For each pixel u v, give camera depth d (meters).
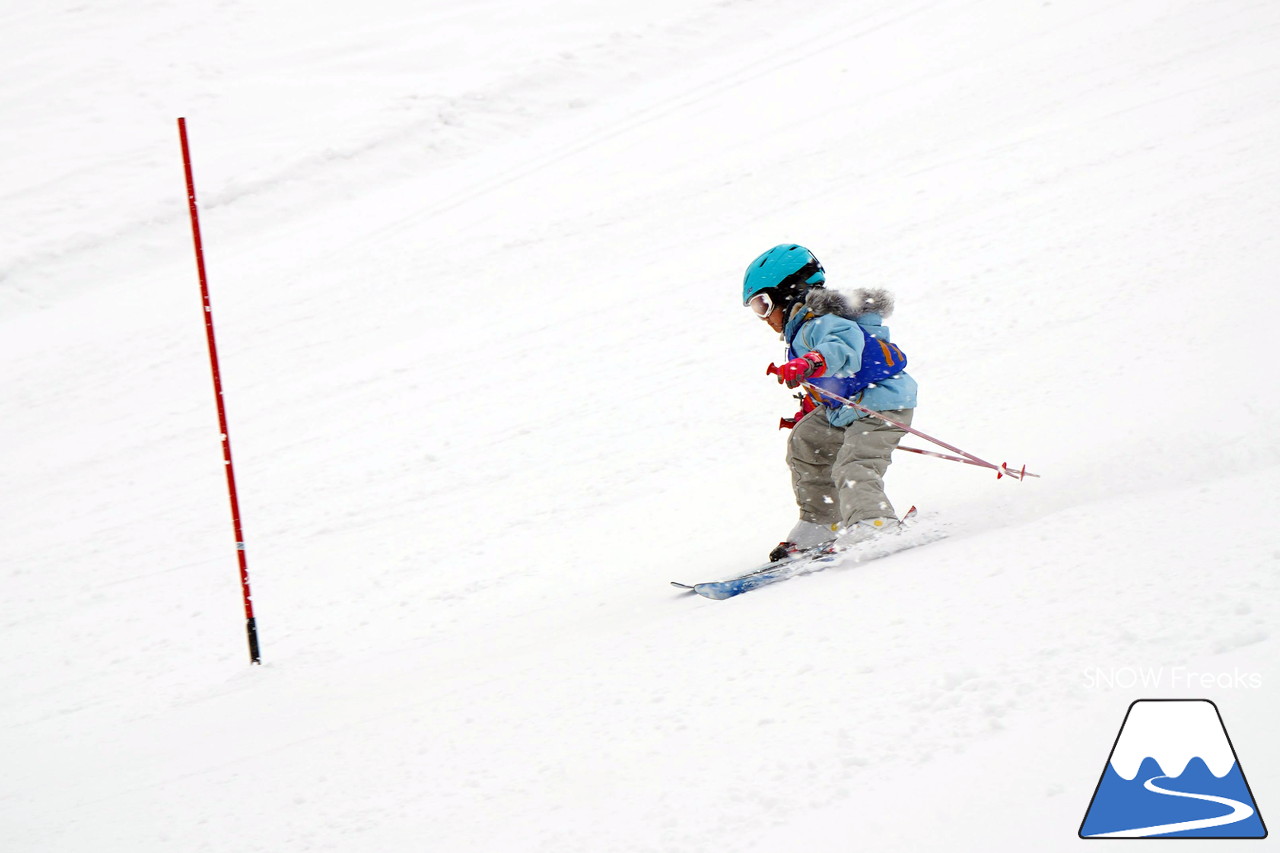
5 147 51.16
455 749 7.33
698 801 5.38
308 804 7.12
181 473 22.91
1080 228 23.16
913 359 18.58
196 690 12.42
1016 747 4.91
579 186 39.66
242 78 57.06
